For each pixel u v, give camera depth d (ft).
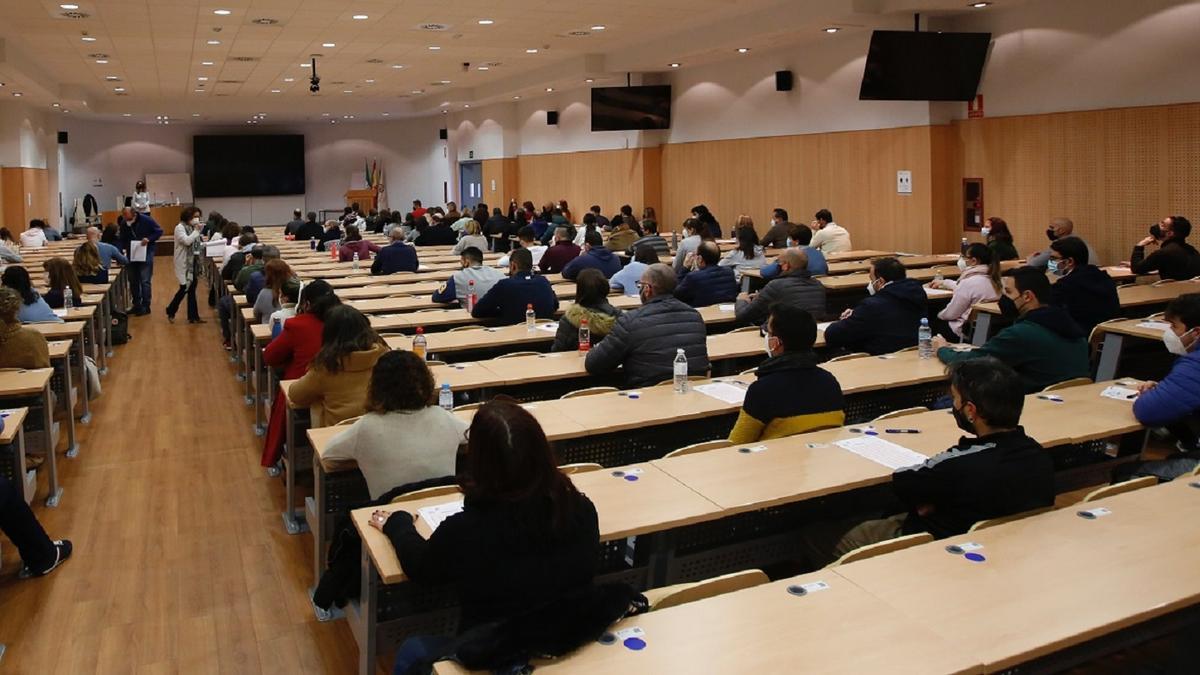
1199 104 30.91
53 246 53.72
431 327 24.67
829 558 11.67
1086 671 9.55
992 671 7.02
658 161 58.75
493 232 52.42
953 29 38.99
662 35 48.01
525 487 7.91
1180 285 27.02
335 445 12.03
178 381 29.71
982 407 10.19
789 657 7.10
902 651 7.16
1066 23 34.91
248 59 52.06
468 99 73.41
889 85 36.52
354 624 11.18
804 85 46.11
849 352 20.51
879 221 42.65
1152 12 32.07
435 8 37.78
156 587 14.66
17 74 46.93
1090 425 13.21
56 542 15.75
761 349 19.34
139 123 92.17
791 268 22.77
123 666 12.28
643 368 16.85
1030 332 16.06
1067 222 30.48
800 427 13.10
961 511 9.94
